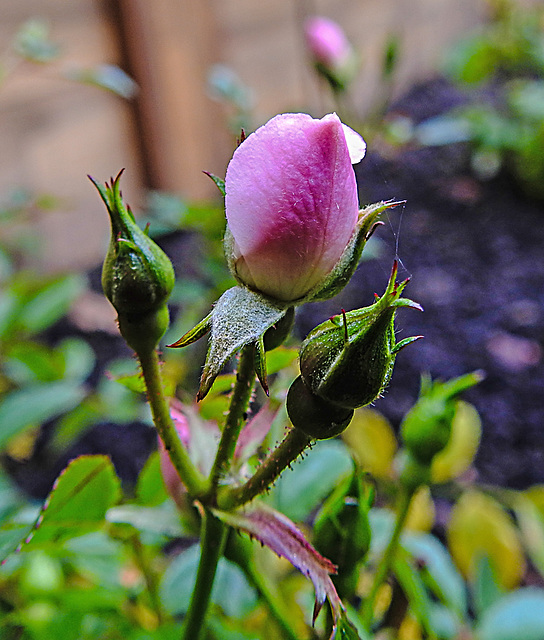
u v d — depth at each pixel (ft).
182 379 1.67
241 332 0.67
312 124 0.65
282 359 0.83
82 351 1.71
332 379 0.66
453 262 2.84
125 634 0.96
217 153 2.77
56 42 2.08
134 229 0.70
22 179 2.14
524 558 1.62
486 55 3.87
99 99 2.31
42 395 1.09
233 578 0.98
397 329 0.72
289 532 0.71
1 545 0.79
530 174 3.19
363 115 3.98
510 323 2.47
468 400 2.16
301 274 0.67
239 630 0.93
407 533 1.09
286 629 0.83
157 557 1.39
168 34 2.40
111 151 2.42
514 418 2.07
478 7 5.40
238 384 0.71
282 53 3.16
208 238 1.43
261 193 0.66
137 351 0.71
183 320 1.65
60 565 1.18
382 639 1.01
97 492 0.80
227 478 0.73
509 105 3.69
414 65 4.66
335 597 0.70
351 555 0.77
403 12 4.36
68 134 2.25
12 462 1.89
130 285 0.69
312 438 0.69
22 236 2.09
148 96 2.41
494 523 1.31
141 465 1.88
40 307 1.38
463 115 3.42
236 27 2.80
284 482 0.93
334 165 0.66
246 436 0.77
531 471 1.88
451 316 2.53
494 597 1.11
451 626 1.09
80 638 0.98
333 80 1.94
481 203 3.27
